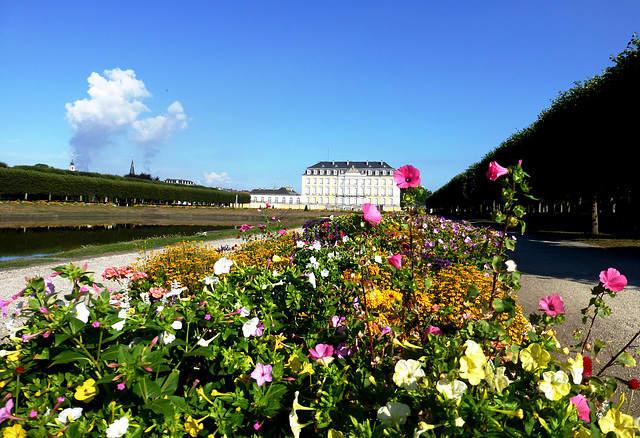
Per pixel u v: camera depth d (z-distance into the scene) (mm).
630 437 1243
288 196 107250
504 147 33062
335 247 4559
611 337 4797
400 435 1243
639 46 15953
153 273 6922
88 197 58125
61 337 1478
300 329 2600
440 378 1310
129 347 1648
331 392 1586
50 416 1349
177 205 75500
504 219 1860
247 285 2582
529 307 6180
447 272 5605
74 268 1771
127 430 1365
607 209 27641
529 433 1212
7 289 7188
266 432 1630
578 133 19516
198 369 2006
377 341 2033
